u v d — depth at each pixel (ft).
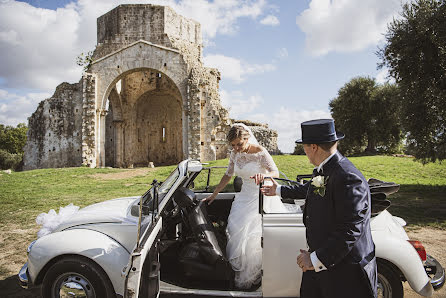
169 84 100.73
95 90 83.25
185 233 14.67
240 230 12.64
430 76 37.14
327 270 7.70
